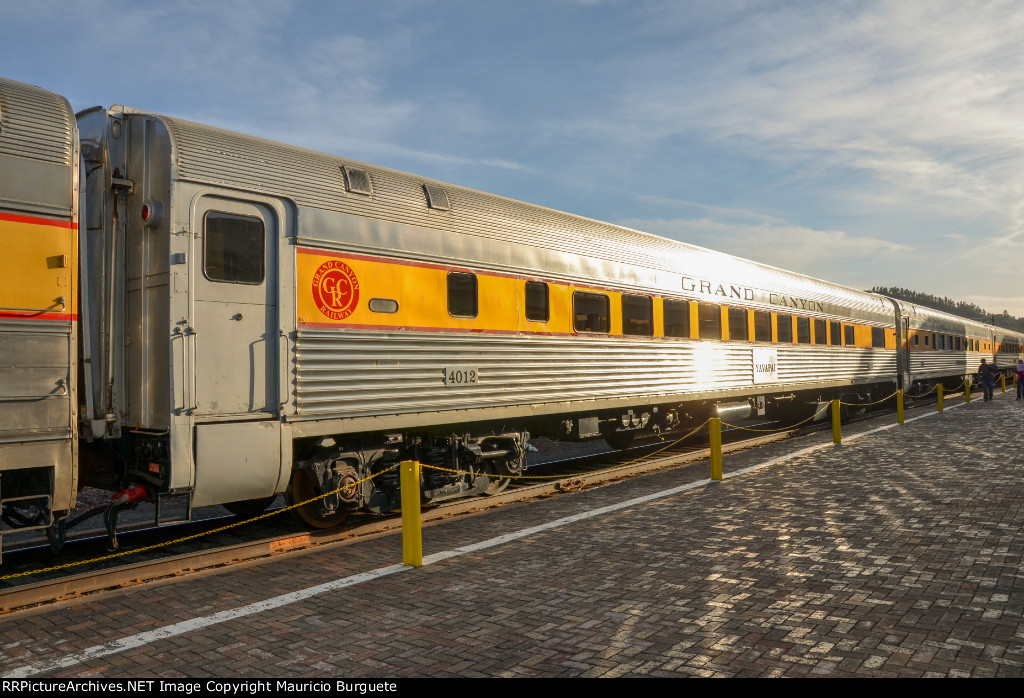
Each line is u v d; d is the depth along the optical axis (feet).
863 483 29.45
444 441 27.35
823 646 13.14
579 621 14.79
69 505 17.37
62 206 17.58
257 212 21.16
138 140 20.16
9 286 16.57
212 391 19.71
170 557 20.08
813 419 58.65
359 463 23.95
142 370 19.54
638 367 35.24
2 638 14.39
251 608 15.99
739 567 18.28
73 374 17.52
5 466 16.30
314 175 22.74
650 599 16.02
